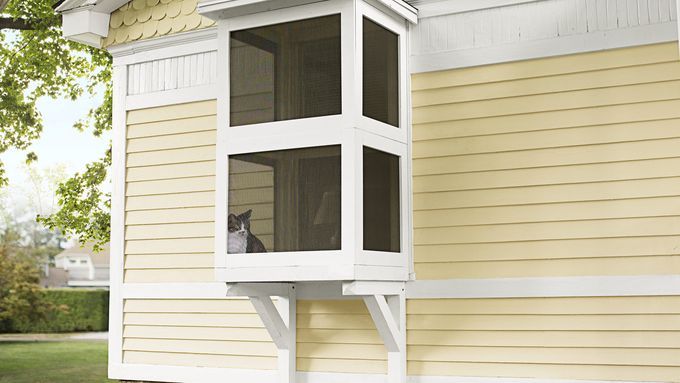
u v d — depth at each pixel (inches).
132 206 234.7
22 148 505.4
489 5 191.8
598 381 173.8
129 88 239.6
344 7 179.2
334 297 202.2
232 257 186.5
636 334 171.5
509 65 189.2
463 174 191.5
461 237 190.2
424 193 195.2
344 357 201.2
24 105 498.0
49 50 488.1
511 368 182.5
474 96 192.2
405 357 192.9
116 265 235.1
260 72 188.4
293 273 178.4
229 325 217.3
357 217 173.8
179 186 227.5
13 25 474.6
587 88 180.7
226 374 215.2
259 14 189.6
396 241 189.9
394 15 194.5
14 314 773.9
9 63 490.6
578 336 176.7
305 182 179.8
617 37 177.8
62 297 796.6
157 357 226.8
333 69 179.3
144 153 234.5
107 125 493.4
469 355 187.0
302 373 205.3
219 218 189.6
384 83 189.0
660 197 171.8
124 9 239.5
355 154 174.9
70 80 502.6
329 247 175.3
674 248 169.5
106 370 520.1
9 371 516.1
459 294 188.5
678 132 171.2
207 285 220.1
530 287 181.6
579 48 181.5
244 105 189.5
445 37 196.9
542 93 185.0
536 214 183.2
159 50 234.5
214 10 191.6
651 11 175.6
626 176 175.2
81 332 798.5
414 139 197.8
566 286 178.2
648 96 174.6
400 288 192.1
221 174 190.5
